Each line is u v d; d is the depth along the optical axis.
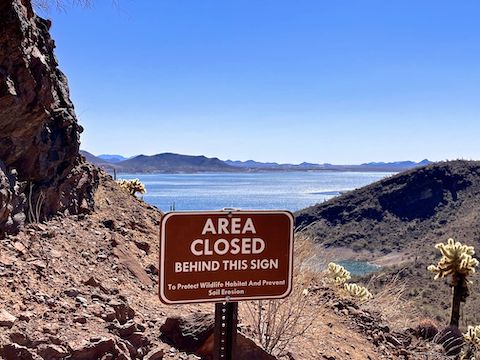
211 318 4.68
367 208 108.12
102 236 6.50
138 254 6.67
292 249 3.13
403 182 117.38
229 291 3.04
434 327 7.70
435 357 6.80
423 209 109.06
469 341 7.78
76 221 6.65
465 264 14.27
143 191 11.84
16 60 5.25
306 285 5.91
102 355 3.85
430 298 29.41
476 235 89.62
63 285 4.83
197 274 3.00
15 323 3.85
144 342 4.37
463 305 29.47
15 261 4.83
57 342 3.78
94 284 5.10
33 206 5.96
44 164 6.05
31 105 5.48
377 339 6.67
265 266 3.09
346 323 6.79
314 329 5.89
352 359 5.62
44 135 6.00
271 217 3.08
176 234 2.96
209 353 4.48
